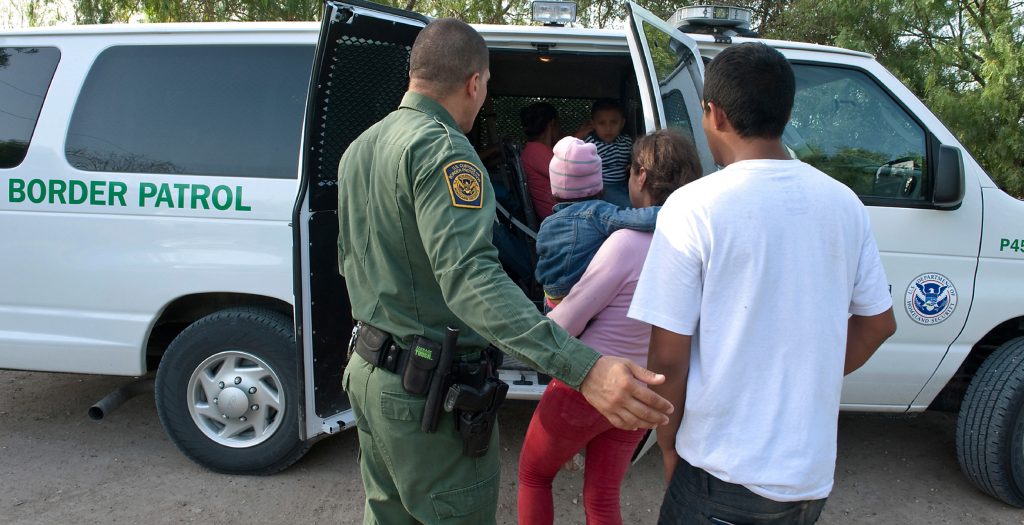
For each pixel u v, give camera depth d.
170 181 3.15
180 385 3.23
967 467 3.24
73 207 3.19
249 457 3.25
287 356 3.16
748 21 3.47
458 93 1.81
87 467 3.37
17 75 3.32
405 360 1.76
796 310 1.46
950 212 3.20
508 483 3.33
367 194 1.78
